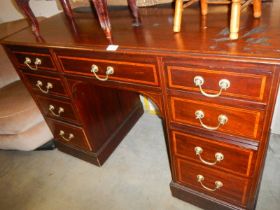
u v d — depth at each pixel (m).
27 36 1.21
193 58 0.73
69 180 1.48
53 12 1.81
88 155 1.51
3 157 1.77
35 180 1.53
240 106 0.75
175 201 1.24
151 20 1.08
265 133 0.77
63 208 1.33
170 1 1.22
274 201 1.15
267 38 0.73
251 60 0.65
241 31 0.80
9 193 1.48
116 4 1.36
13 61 1.31
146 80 0.89
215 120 0.84
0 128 1.51
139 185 1.37
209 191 1.10
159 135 1.70
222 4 1.08
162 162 1.48
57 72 1.16
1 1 2.04
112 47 0.88
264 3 1.00
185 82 0.80
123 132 1.72
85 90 1.30
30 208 1.36
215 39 0.78
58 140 1.63
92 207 1.30
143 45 0.84
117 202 1.30
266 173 1.28
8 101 1.55
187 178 1.13
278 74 0.64
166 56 0.78
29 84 1.37
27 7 1.11
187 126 0.93
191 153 1.01
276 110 1.39
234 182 0.97
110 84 1.02
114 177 1.45
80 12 1.46
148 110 1.93
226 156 0.91
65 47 1.00
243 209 1.04
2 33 1.79
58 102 1.34
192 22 0.96
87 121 1.38
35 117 1.51
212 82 0.75
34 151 1.76
